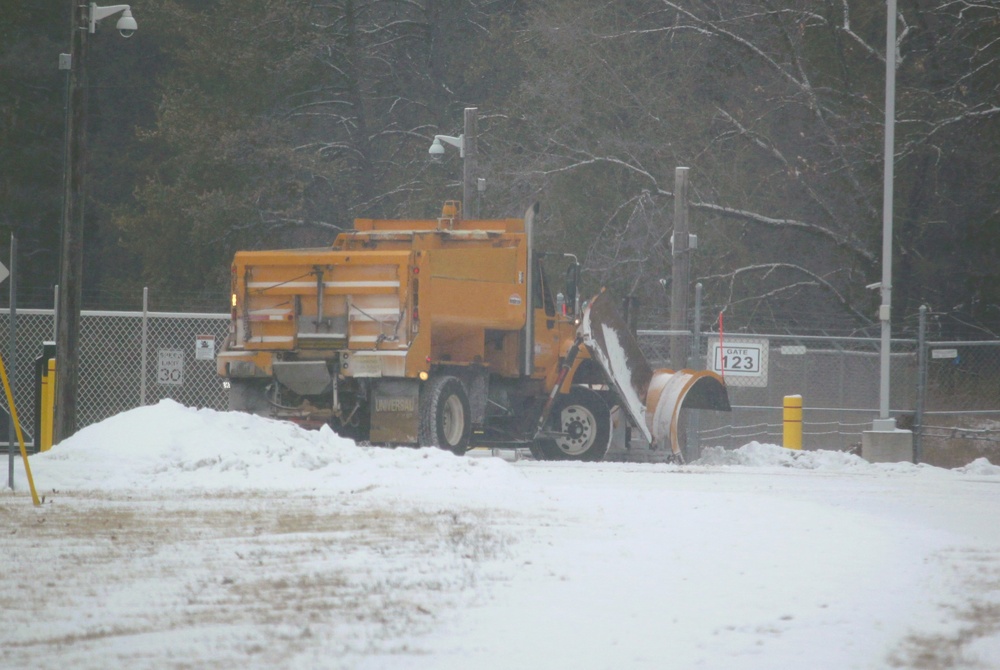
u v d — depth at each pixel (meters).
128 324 114.94
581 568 34.66
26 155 188.50
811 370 124.69
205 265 168.12
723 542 39.91
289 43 174.25
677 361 103.62
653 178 160.25
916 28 156.12
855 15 161.12
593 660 24.19
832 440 120.38
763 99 168.12
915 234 159.00
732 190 164.38
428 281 75.44
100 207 193.50
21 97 190.62
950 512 51.34
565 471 70.88
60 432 74.12
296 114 183.75
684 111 167.62
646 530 42.72
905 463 78.44
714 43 166.75
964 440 109.69
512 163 167.50
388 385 76.00
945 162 153.75
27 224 188.75
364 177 185.62
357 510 47.94
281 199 171.50
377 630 26.73
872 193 156.88
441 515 46.34
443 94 197.62
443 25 199.00
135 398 112.00
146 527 42.84
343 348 75.44
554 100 167.62
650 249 160.25
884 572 34.50
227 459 60.59
